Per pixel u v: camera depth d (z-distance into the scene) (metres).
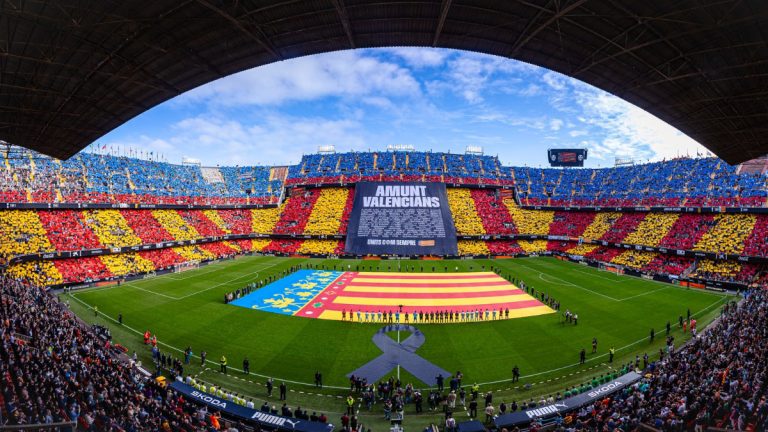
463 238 93.31
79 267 61.00
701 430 17.06
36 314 33.16
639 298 52.97
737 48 21.80
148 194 87.88
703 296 54.16
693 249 67.94
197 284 59.72
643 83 27.64
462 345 36.09
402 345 36.06
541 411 22.95
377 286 59.72
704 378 23.08
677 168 91.75
